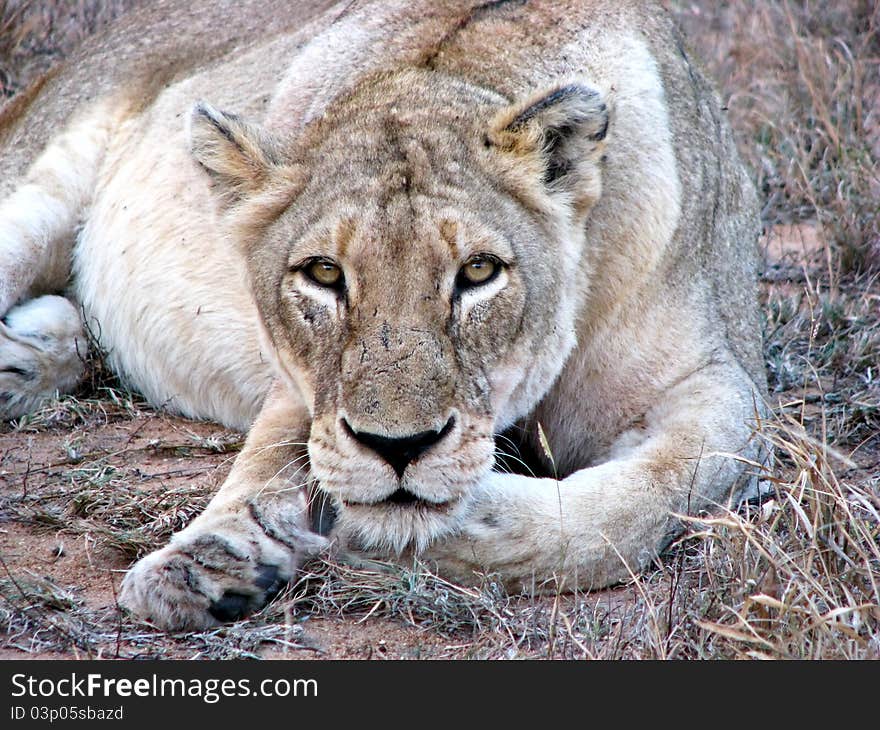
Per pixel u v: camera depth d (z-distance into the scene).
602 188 7.87
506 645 6.37
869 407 9.55
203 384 9.78
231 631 6.42
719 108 9.76
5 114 12.00
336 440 6.68
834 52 16.47
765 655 5.94
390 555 7.02
